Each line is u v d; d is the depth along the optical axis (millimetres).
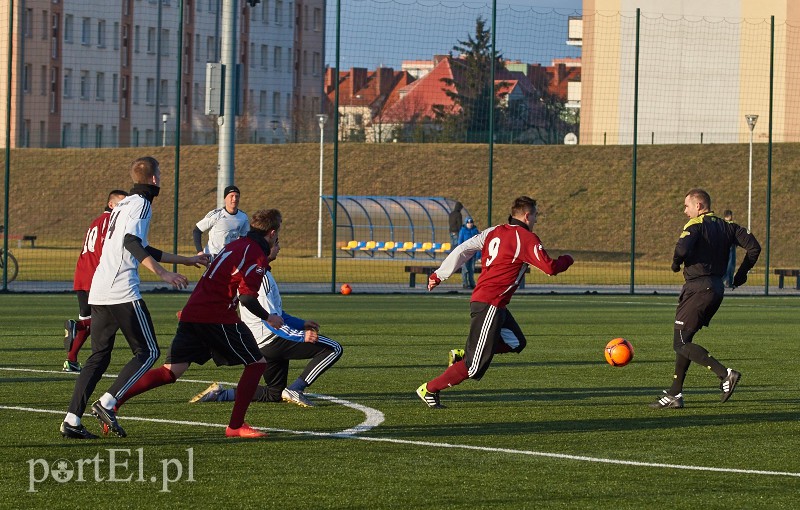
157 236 110250
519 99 130000
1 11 128125
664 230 102438
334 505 12641
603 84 115000
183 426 17516
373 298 48406
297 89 180000
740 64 110875
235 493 13133
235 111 52531
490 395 21578
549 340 32219
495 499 13047
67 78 151125
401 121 145500
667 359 28062
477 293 19156
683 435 17453
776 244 97500
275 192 116312
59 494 13000
